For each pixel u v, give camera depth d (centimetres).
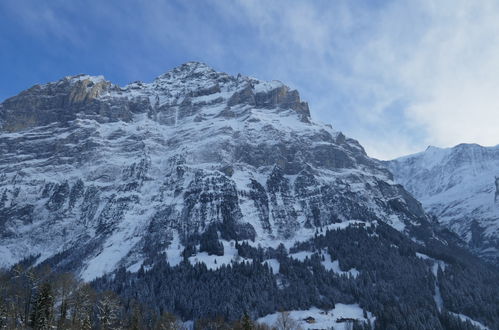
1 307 16475
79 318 18038
